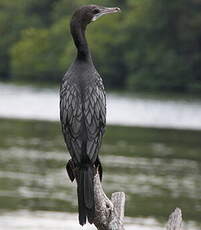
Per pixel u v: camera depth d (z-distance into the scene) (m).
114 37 68.50
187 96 61.56
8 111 48.88
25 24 81.56
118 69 68.75
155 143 33.28
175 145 32.72
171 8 66.94
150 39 68.19
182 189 22.48
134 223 18.06
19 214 18.70
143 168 26.03
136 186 22.72
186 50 66.81
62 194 21.58
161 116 46.88
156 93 63.47
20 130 38.22
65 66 70.19
